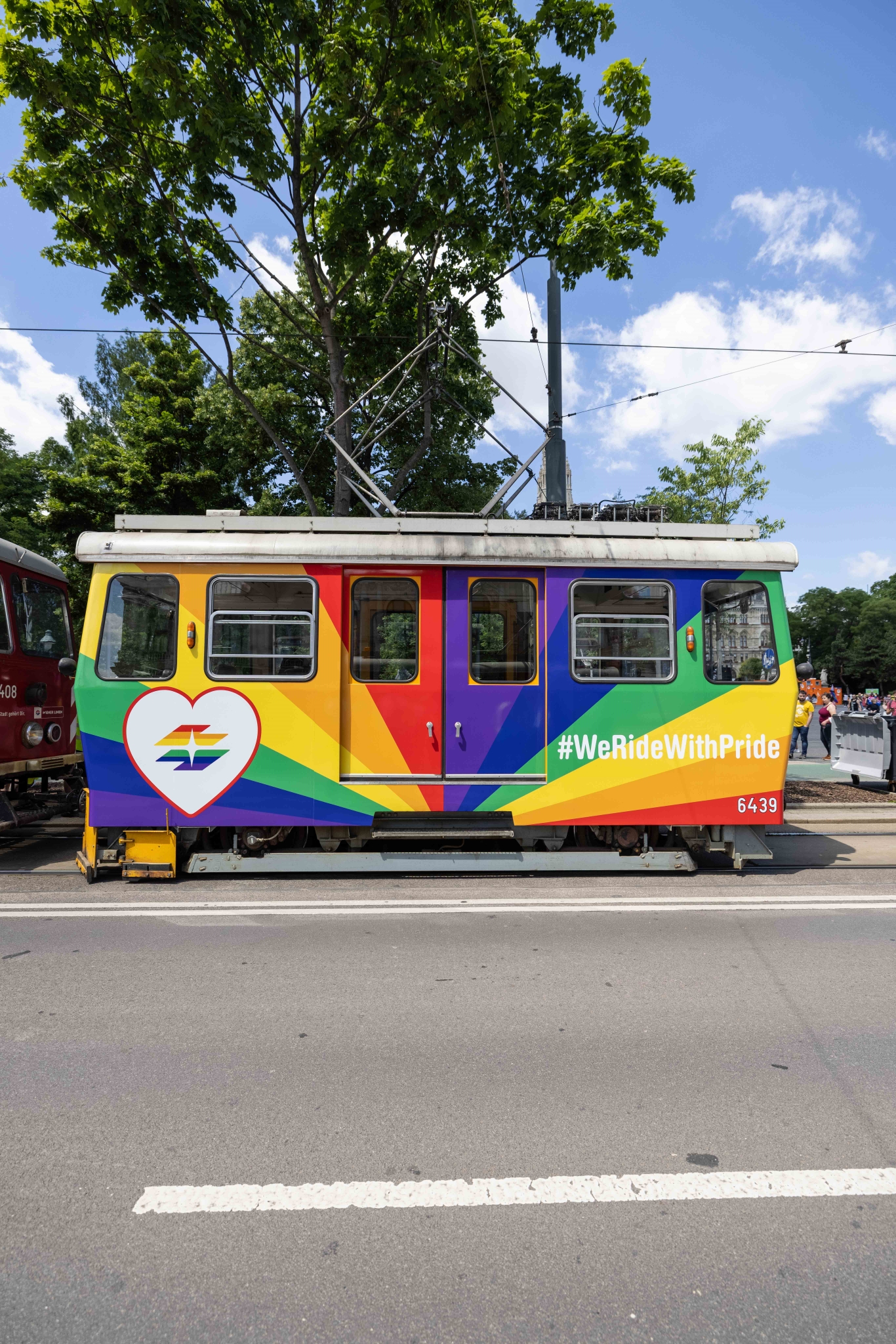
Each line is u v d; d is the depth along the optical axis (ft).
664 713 22.89
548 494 35.76
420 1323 6.75
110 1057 11.59
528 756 22.62
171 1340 6.56
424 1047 11.94
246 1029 12.55
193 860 22.34
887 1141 9.51
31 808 27.25
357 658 22.59
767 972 15.19
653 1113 10.09
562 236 31.09
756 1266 7.47
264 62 28.84
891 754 37.29
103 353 138.21
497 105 28.43
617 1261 7.51
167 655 22.30
